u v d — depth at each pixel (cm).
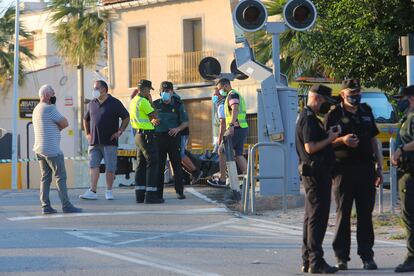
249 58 4394
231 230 3619
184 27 10369
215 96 5631
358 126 2684
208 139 10106
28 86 12975
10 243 3219
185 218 3941
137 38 10856
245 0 4334
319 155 2630
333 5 5784
